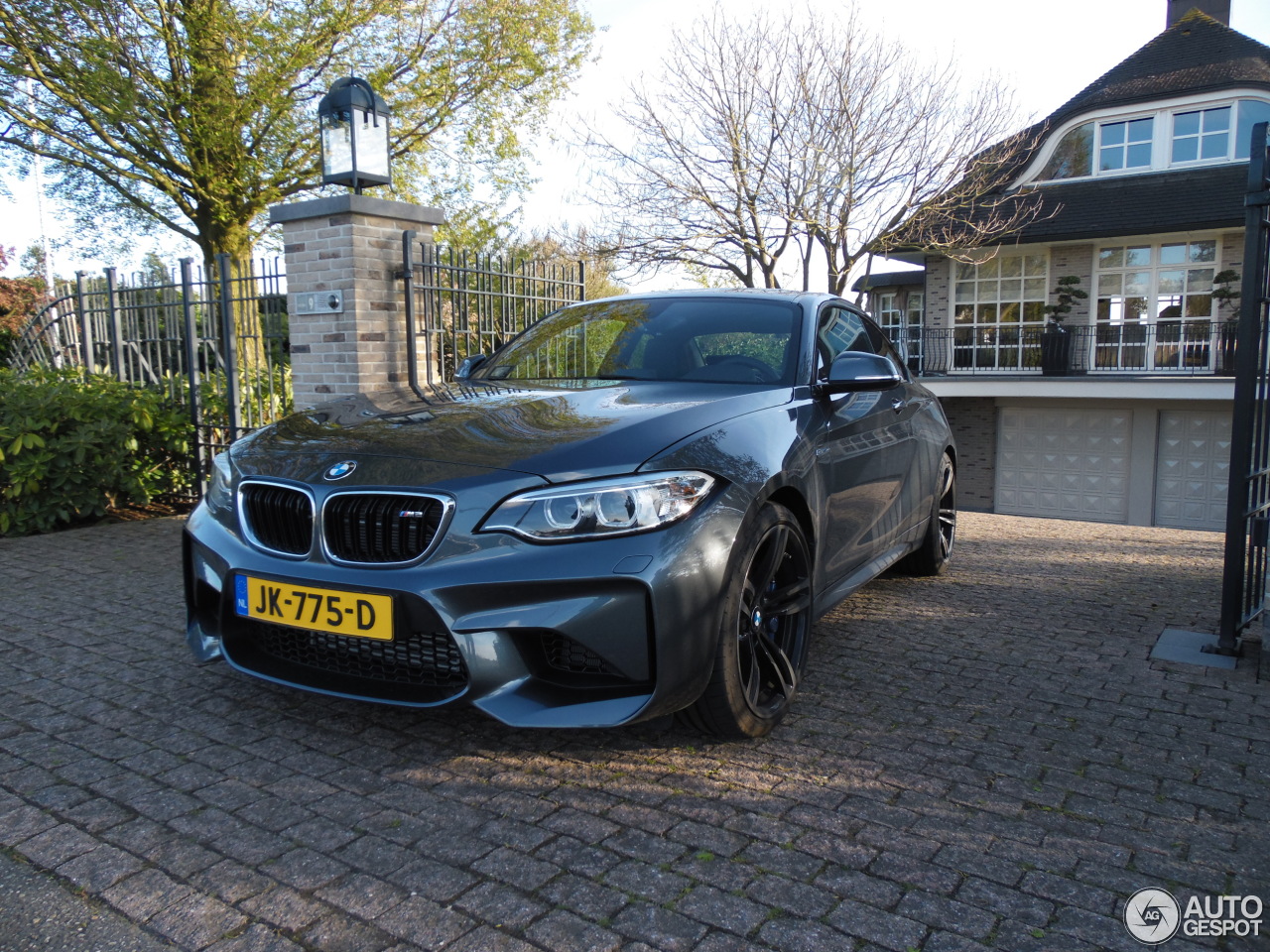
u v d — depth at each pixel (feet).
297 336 20.42
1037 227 64.44
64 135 47.42
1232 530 11.80
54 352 27.63
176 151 48.73
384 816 7.34
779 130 57.67
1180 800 7.81
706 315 12.10
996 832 7.23
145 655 11.34
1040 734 9.23
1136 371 66.08
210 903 6.13
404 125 52.90
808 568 9.61
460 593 7.38
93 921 5.93
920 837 7.13
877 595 15.31
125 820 7.22
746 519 8.13
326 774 8.07
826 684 10.68
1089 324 67.46
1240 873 6.70
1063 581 16.69
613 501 7.50
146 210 50.93
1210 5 76.07
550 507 7.46
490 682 7.39
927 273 73.36
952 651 12.10
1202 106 63.72
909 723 9.49
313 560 8.07
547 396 9.87
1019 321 70.54
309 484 8.23
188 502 23.45
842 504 10.74
